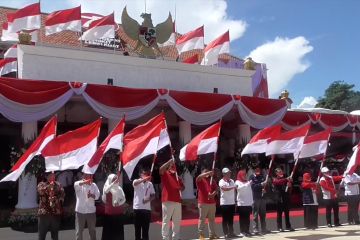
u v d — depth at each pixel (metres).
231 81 19.45
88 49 18.05
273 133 13.09
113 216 10.20
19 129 19.17
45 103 13.87
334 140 24.25
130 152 10.65
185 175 17.19
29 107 13.66
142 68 17.50
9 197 16.23
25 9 17.42
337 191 14.60
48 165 9.88
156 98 15.79
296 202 18.95
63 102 14.10
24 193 13.80
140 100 15.47
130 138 10.88
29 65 15.37
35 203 13.88
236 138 19.98
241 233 12.25
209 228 11.71
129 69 17.20
